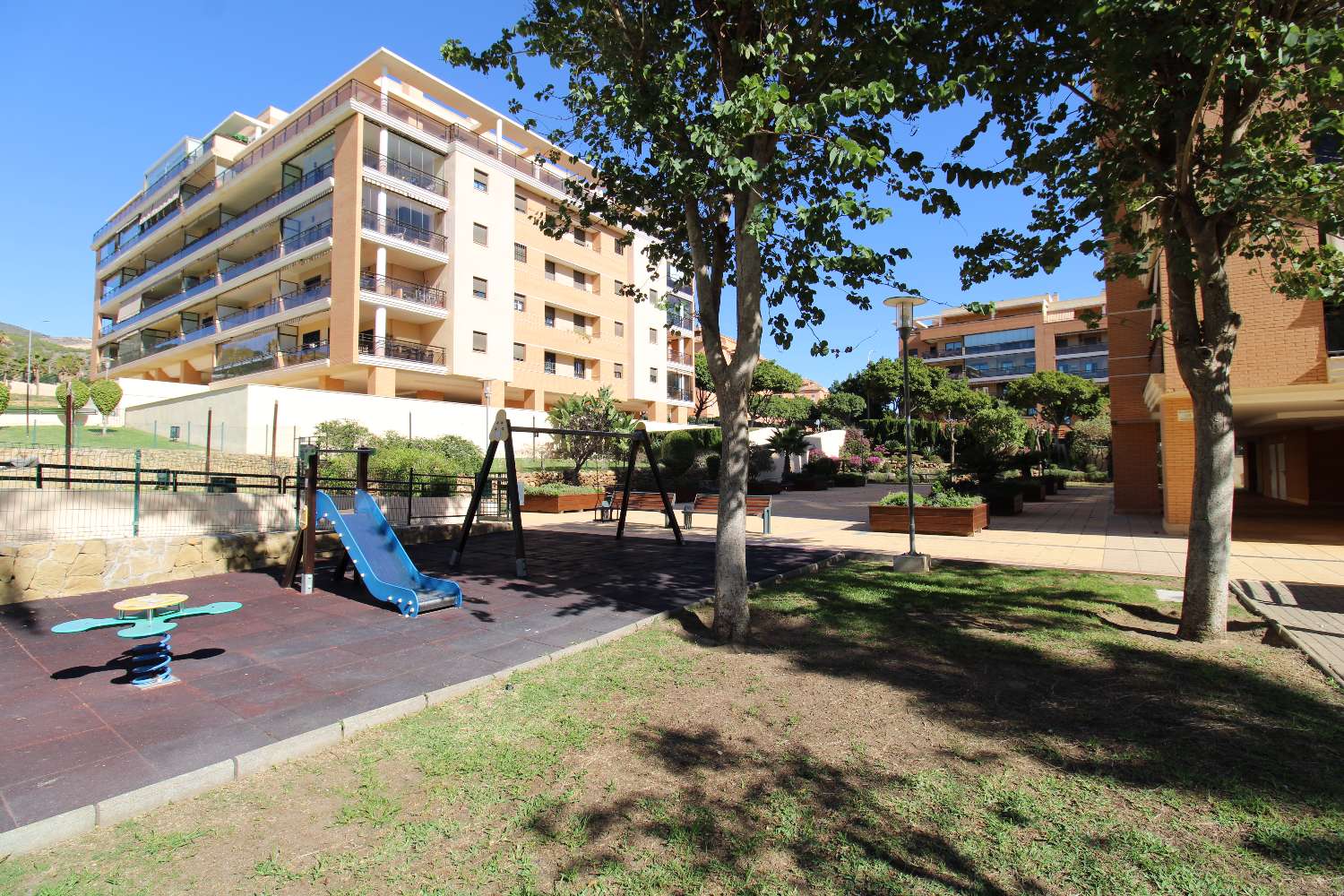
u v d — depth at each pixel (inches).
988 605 268.5
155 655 176.7
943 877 99.1
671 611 258.7
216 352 1409.9
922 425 1765.5
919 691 176.2
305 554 297.4
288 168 1233.4
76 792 118.8
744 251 219.8
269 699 166.7
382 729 153.1
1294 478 783.7
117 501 330.6
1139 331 697.6
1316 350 446.9
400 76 1219.2
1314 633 215.8
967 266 260.7
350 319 1052.5
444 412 1008.9
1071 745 142.9
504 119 1352.1
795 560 383.9
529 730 151.6
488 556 406.0
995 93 218.8
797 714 161.3
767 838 109.6
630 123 225.8
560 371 1418.6
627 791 124.6
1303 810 115.2
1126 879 98.3
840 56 210.1
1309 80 188.9
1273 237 258.8
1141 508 690.8
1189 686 174.6
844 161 183.6
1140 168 223.6
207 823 114.7
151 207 1711.4
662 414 1670.8
